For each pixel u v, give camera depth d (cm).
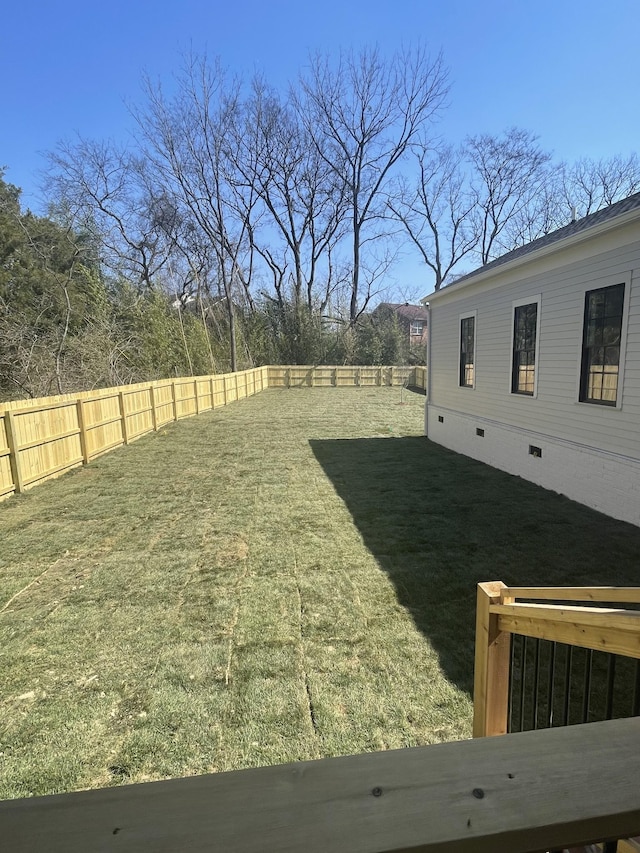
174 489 650
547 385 622
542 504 566
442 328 970
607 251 502
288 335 2886
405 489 644
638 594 128
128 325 1656
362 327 3023
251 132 2641
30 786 196
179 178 2370
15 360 1047
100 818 52
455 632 308
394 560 418
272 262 3066
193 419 1328
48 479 695
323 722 230
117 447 927
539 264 623
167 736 222
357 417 1396
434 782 58
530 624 176
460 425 886
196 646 295
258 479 702
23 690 256
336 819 53
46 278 1438
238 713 237
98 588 373
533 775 59
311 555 431
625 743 65
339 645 295
